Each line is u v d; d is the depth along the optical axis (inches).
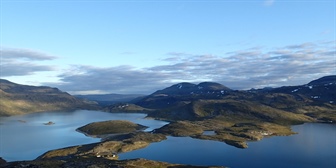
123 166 5984.3
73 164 6186.0
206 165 7032.5
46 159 7047.2
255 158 7652.6
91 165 6067.9
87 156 7377.0
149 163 6535.4
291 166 6850.4
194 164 7155.5
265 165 6958.7
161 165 6481.3
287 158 7603.4
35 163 6269.7
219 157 7829.7
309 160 7372.1
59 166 6067.9
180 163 7244.1
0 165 6245.1
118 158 7765.8
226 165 7022.6
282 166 6855.3
